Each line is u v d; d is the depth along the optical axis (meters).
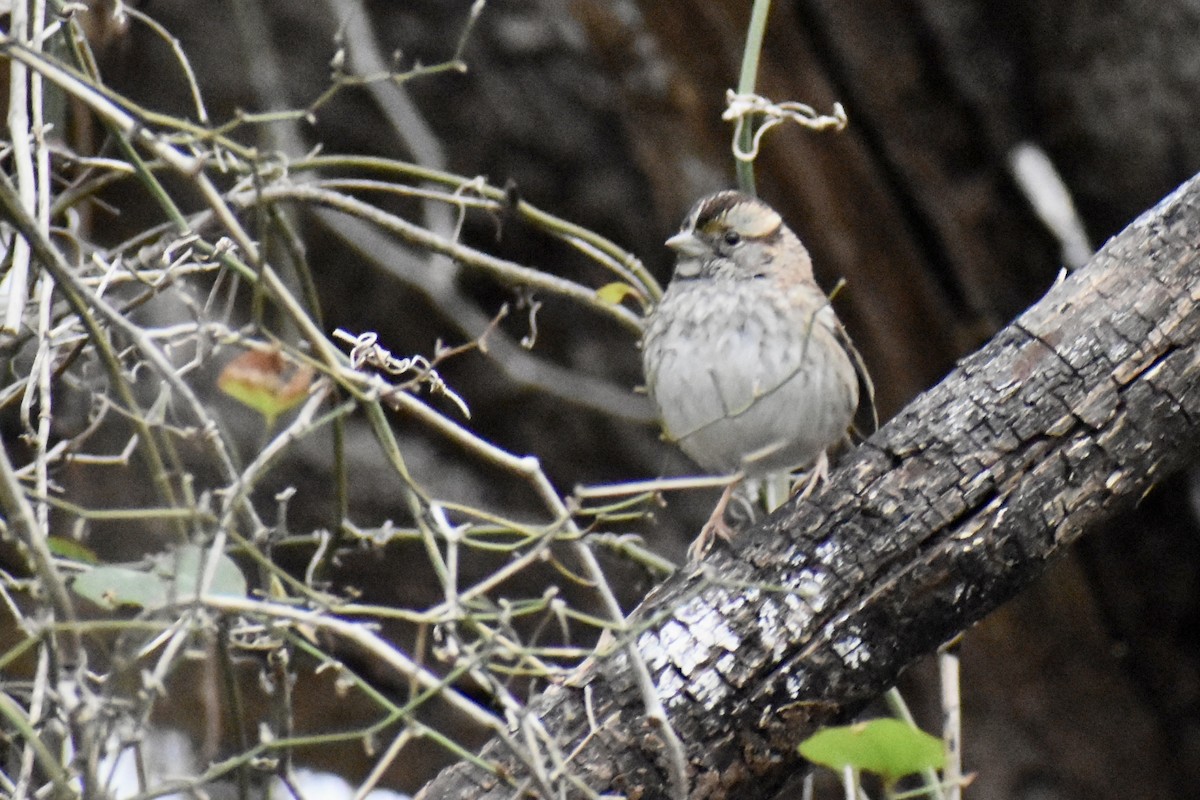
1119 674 11.05
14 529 4.86
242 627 5.73
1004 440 5.88
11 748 5.65
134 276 6.23
